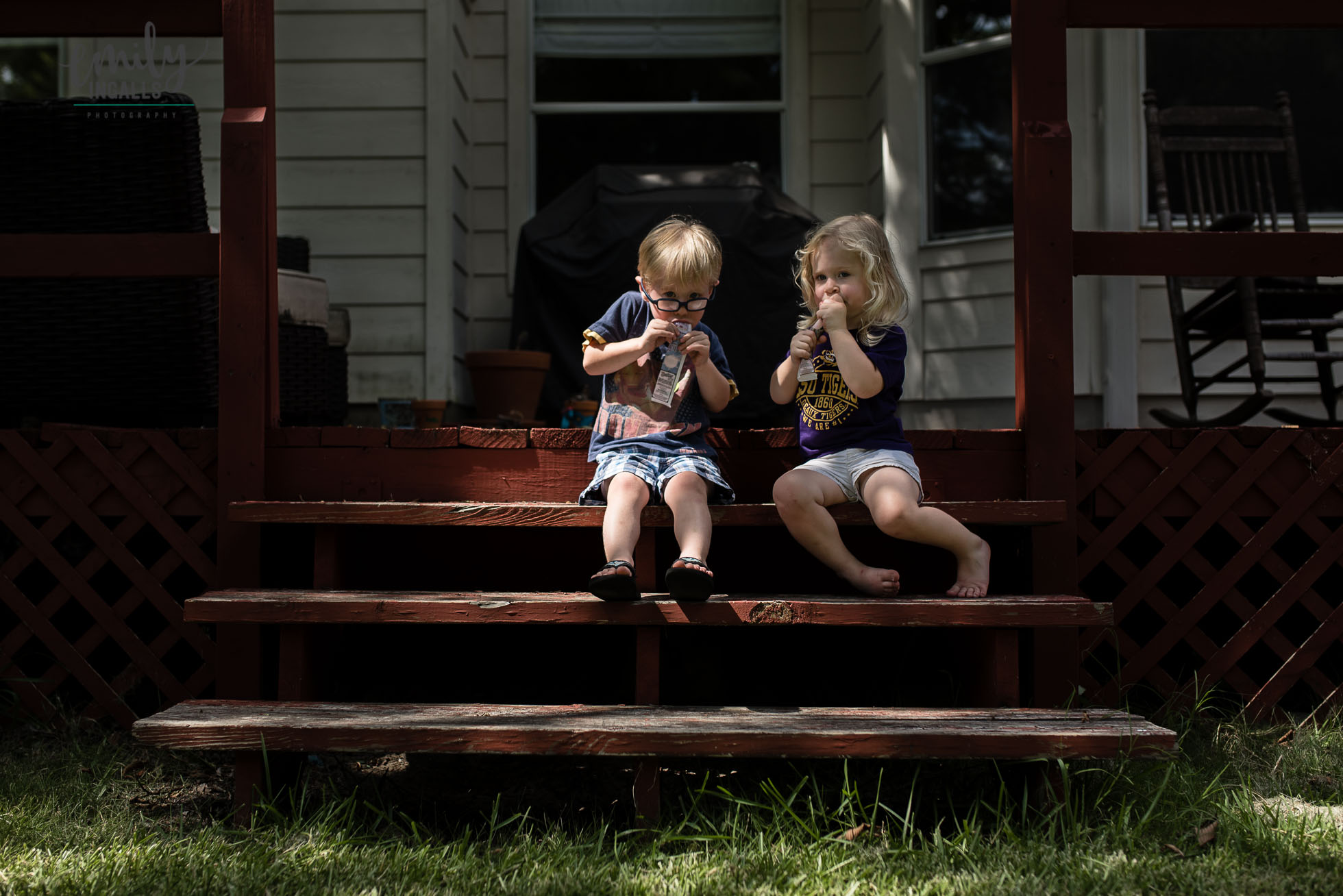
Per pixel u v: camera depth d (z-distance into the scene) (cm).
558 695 363
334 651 296
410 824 240
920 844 233
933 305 569
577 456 303
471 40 639
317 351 437
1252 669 385
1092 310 526
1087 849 218
